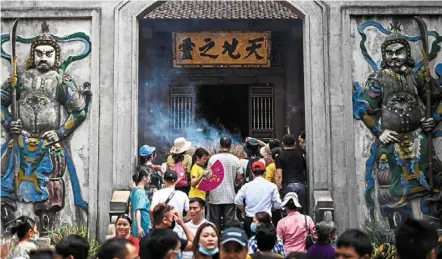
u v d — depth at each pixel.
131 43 10.54
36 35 10.60
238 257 4.83
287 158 9.41
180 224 6.57
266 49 16.34
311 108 10.39
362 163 10.36
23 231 6.86
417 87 10.48
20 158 10.38
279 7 16.25
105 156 10.34
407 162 10.31
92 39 10.57
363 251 4.31
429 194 10.27
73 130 10.43
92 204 10.25
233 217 9.20
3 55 10.56
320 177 10.24
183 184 9.73
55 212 10.30
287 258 4.90
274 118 17.27
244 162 10.34
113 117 10.38
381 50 10.54
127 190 10.20
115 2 10.61
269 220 6.85
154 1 10.62
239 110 18.78
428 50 10.51
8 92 10.48
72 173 10.35
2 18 10.59
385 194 10.27
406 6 10.55
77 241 4.80
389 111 10.38
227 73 17.39
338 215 10.16
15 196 10.30
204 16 15.59
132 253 4.35
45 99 10.45
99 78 10.48
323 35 10.52
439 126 10.41
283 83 17.33
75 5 10.59
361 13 10.54
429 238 3.71
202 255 5.57
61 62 10.57
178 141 9.85
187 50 16.28
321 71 10.45
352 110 10.41
